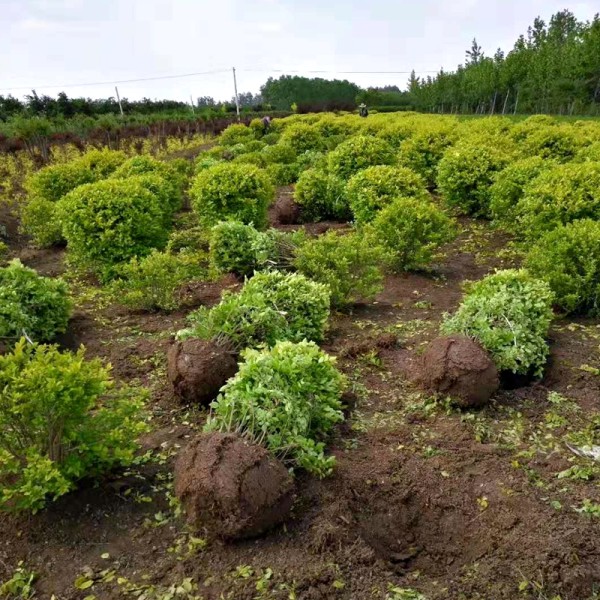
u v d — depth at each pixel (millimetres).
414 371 5047
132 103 38906
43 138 19641
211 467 3111
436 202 11859
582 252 5938
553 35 43344
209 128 31359
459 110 50875
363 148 12023
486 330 4762
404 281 7516
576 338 5574
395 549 3307
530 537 3176
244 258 7426
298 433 3641
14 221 10906
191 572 2982
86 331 6121
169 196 10555
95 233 7277
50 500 3434
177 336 4723
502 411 4484
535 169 8906
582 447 3979
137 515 3383
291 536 3172
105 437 3369
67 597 2873
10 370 3076
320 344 5590
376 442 4121
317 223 10844
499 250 8781
